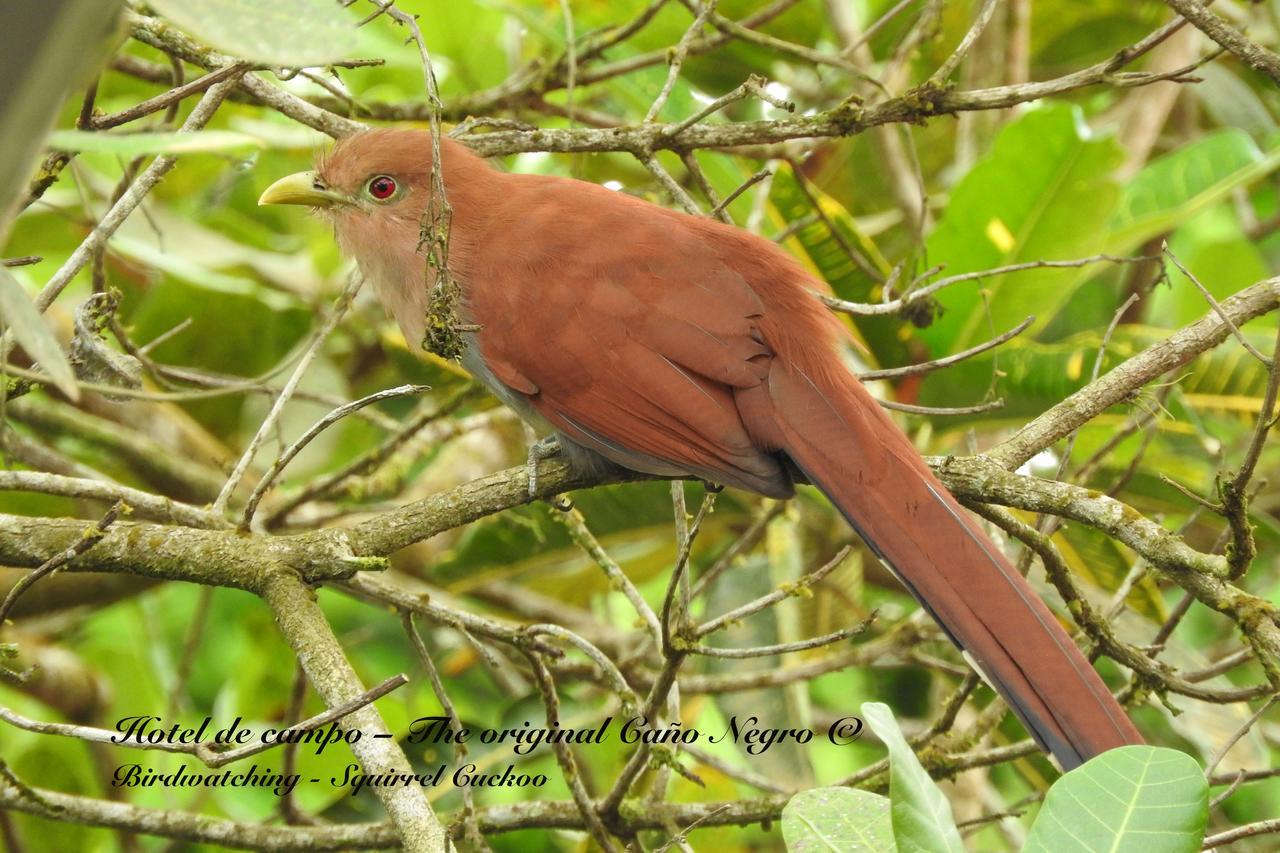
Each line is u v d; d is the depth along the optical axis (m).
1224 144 11.57
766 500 11.48
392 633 12.59
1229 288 12.16
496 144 9.49
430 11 11.68
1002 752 8.40
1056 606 10.48
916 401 10.84
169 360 12.41
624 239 8.61
